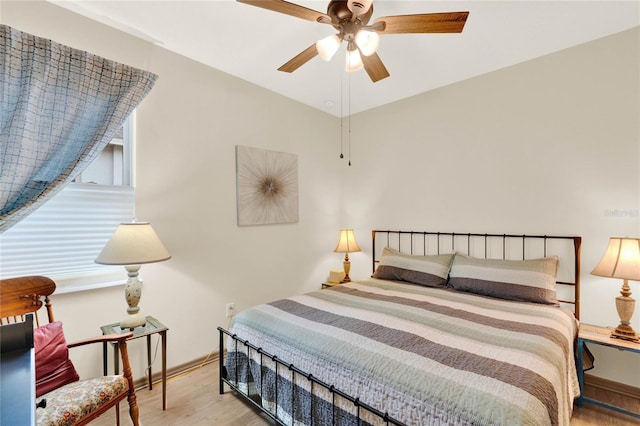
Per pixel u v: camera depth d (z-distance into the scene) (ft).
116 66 6.64
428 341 5.02
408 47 7.77
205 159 8.65
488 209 9.16
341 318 6.14
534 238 8.35
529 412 3.33
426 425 3.73
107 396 4.81
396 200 11.30
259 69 8.93
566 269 7.85
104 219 6.97
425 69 8.94
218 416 6.23
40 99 5.74
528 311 6.57
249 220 9.70
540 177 8.25
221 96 9.00
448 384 3.85
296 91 10.48
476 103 9.36
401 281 9.56
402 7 6.28
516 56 8.23
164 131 7.80
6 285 5.27
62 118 5.98
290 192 11.00
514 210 8.68
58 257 6.40
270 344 5.83
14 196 5.56
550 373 4.16
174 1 6.11
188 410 6.42
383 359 4.50
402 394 3.99
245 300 9.65
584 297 7.58
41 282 5.65
